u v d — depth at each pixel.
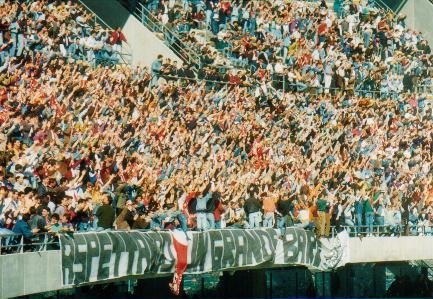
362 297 58.72
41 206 34.81
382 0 77.31
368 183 53.16
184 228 40.56
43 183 36.91
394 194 52.97
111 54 54.69
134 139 46.91
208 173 47.22
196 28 63.38
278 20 65.56
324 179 52.12
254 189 46.34
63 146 42.06
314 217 47.09
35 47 48.91
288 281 56.78
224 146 52.12
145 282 50.53
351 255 49.28
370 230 50.53
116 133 46.06
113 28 60.03
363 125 61.25
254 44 62.19
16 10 49.06
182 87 55.16
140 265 38.19
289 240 45.53
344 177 53.09
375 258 50.66
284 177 50.41
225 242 42.34
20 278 32.44
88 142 43.22
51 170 37.97
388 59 69.12
